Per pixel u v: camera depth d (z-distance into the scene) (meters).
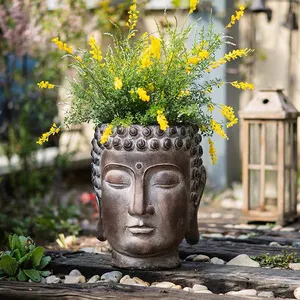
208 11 3.96
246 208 3.17
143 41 2.43
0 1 3.70
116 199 2.35
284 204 3.13
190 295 2.23
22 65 4.34
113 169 2.35
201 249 2.65
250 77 4.24
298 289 2.26
